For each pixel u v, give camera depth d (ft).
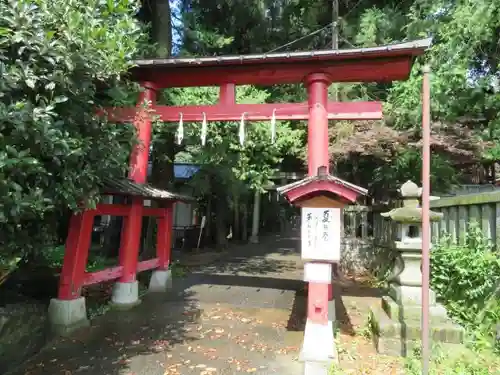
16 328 15.19
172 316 19.89
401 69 18.98
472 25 22.24
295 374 13.16
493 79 25.72
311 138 19.11
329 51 18.20
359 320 19.33
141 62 20.25
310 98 19.45
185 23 37.52
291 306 22.24
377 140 28.40
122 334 16.99
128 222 21.77
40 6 10.88
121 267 21.43
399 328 14.67
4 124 9.54
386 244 27.43
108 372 13.15
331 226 14.49
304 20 41.65
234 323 18.90
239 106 20.85
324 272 14.52
